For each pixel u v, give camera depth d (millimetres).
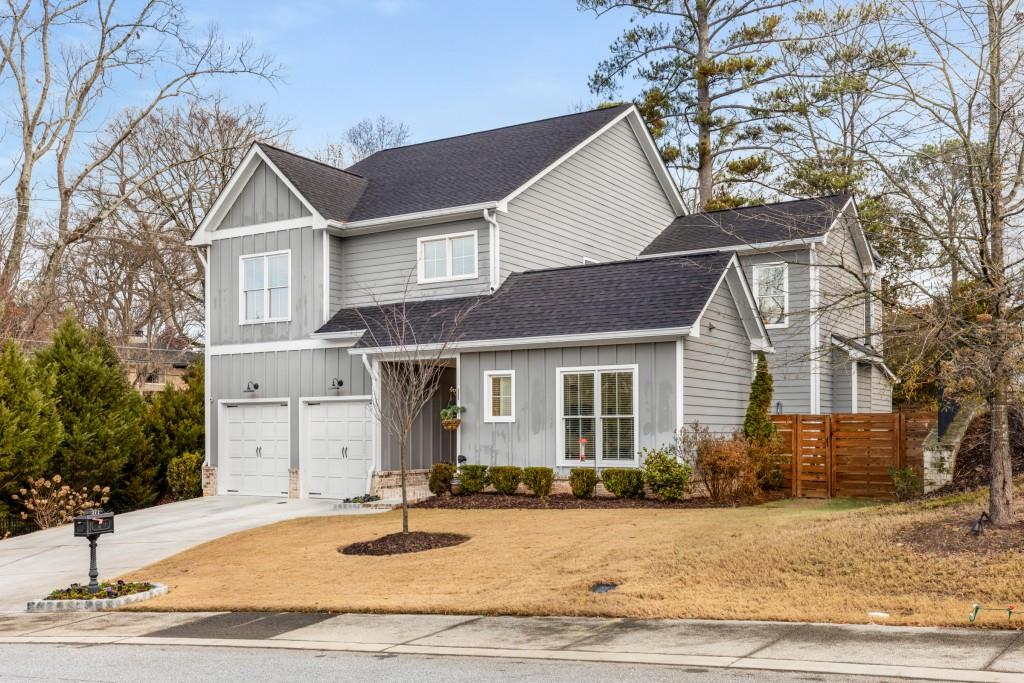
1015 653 7742
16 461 21109
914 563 10578
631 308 18609
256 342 23828
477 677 7883
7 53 31453
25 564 16453
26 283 34062
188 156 38625
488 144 26109
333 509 20047
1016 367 10805
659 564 11734
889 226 12492
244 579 13359
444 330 20156
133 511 23047
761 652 8203
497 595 11141
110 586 13008
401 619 10484
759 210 25594
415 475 22375
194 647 9711
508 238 21953
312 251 23047
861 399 26344
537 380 19234
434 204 22328
